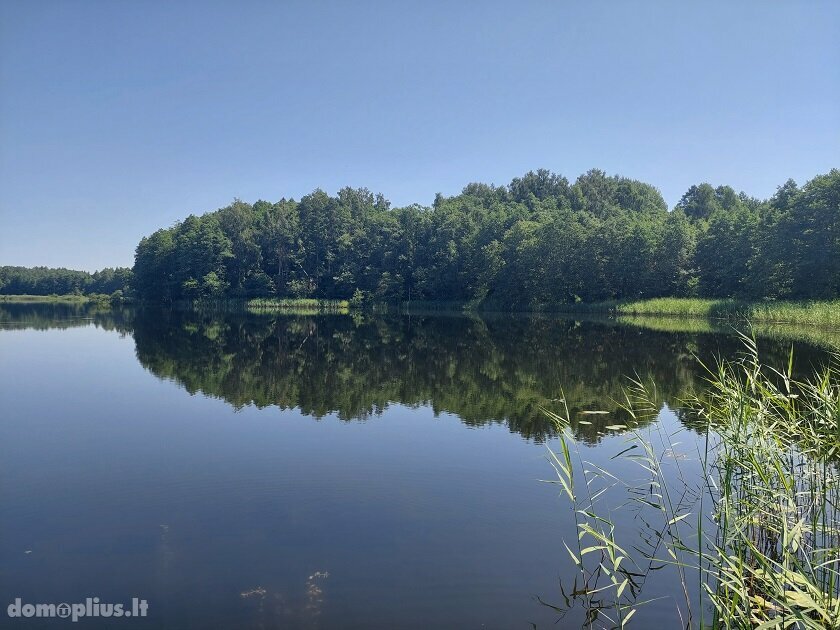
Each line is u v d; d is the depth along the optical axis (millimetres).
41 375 17281
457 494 7562
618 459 9086
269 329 36750
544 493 7594
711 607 4965
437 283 70125
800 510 6102
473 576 5406
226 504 7199
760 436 6262
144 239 89000
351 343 27172
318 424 11383
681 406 12844
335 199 84438
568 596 5098
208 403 13406
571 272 60000
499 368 18672
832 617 3812
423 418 11906
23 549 5973
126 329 35656
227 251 75688
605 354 22141
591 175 106625
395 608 4879
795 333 29391
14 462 8914
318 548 5961
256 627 4602
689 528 6535
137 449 9617
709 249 52656
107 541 6148
